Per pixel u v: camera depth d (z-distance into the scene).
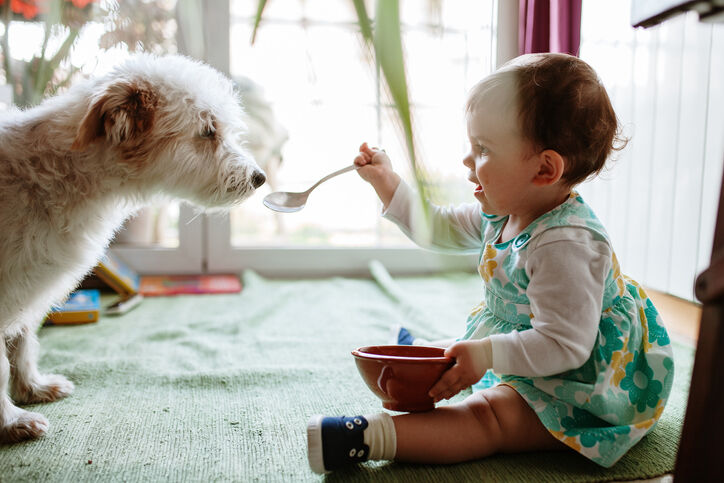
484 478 0.81
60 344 1.46
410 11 0.78
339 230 3.00
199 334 1.59
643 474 0.83
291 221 3.50
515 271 0.91
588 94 0.87
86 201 1.02
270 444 0.91
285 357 1.38
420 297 2.04
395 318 1.76
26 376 1.08
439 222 1.10
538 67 0.88
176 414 1.03
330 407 1.06
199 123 1.16
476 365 0.81
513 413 0.86
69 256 1.00
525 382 0.89
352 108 2.45
